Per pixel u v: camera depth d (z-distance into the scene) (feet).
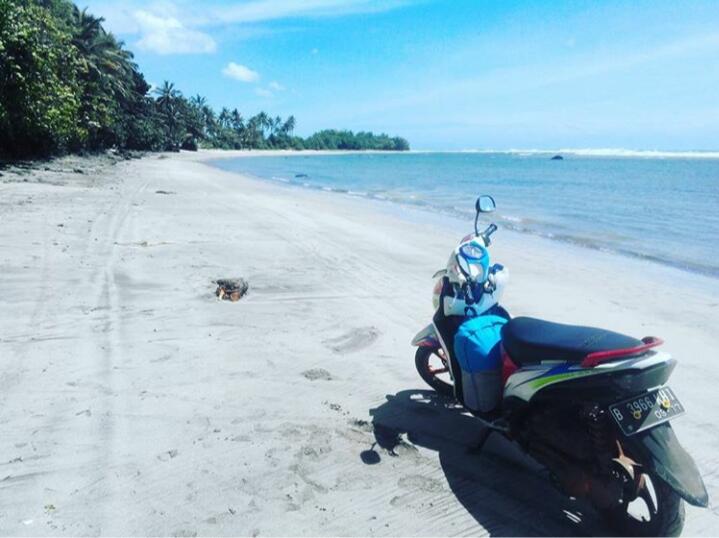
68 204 50.57
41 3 165.99
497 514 11.20
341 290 27.20
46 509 10.51
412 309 24.70
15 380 15.69
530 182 142.41
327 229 46.52
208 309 22.98
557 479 10.94
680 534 10.56
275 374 17.21
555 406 11.01
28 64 89.66
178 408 14.70
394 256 36.22
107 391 15.39
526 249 42.75
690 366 19.31
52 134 109.40
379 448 13.39
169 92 337.52
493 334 13.10
